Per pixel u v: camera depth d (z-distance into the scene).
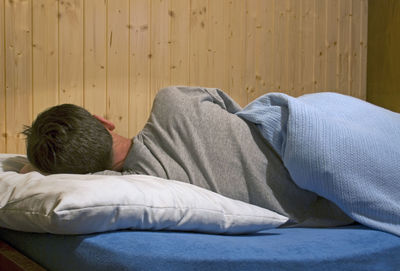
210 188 1.30
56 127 1.28
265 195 1.27
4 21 2.31
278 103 1.37
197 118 1.40
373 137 1.27
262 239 1.05
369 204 1.20
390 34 3.75
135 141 1.46
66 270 0.95
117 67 2.67
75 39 2.52
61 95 2.48
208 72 3.02
